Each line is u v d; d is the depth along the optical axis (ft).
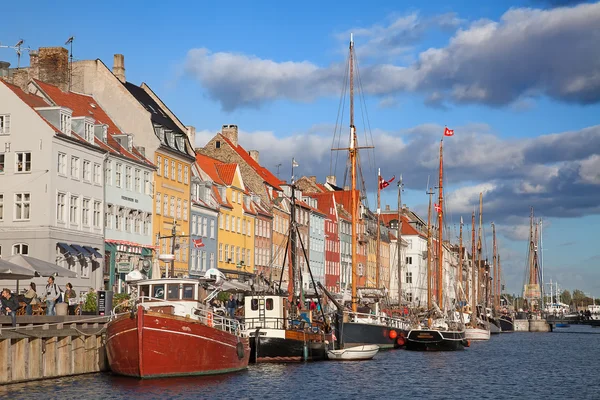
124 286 238.27
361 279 436.35
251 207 344.28
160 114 283.59
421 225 616.39
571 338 402.31
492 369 198.49
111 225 234.38
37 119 206.39
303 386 148.15
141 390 128.26
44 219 203.82
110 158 234.17
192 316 153.48
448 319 295.07
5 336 126.21
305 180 470.80
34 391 123.44
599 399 142.41
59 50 245.24
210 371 149.18
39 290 200.44
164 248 264.72
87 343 149.18
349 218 472.44
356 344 232.32
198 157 319.27
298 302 214.90
